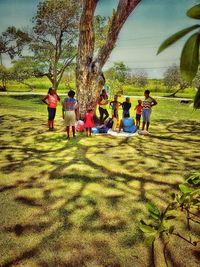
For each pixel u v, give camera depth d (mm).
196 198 1213
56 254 2893
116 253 2922
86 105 10117
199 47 499
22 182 4883
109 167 5824
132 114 16656
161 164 6141
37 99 28703
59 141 8258
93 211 3842
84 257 2852
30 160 6242
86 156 6680
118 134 9531
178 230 3352
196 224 3463
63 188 4637
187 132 10555
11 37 24719
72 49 25594
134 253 2928
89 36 9484
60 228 3393
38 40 24875
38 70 27812
